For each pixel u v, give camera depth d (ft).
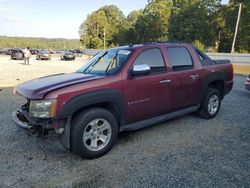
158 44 15.87
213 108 19.72
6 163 11.99
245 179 10.75
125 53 14.53
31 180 10.61
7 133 15.81
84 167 11.75
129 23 267.80
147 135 15.84
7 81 39.06
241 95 30.76
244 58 77.41
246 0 136.15
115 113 13.64
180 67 16.57
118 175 11.05
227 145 14.37
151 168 11.65
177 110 16.83
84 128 12.03
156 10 194.90
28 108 12.53
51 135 11.87
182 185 10.26
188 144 14.47
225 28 151.94
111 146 13.21
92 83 12.45
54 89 11.60
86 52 218.38
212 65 19.17
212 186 10.21
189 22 164.35
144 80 14.24
